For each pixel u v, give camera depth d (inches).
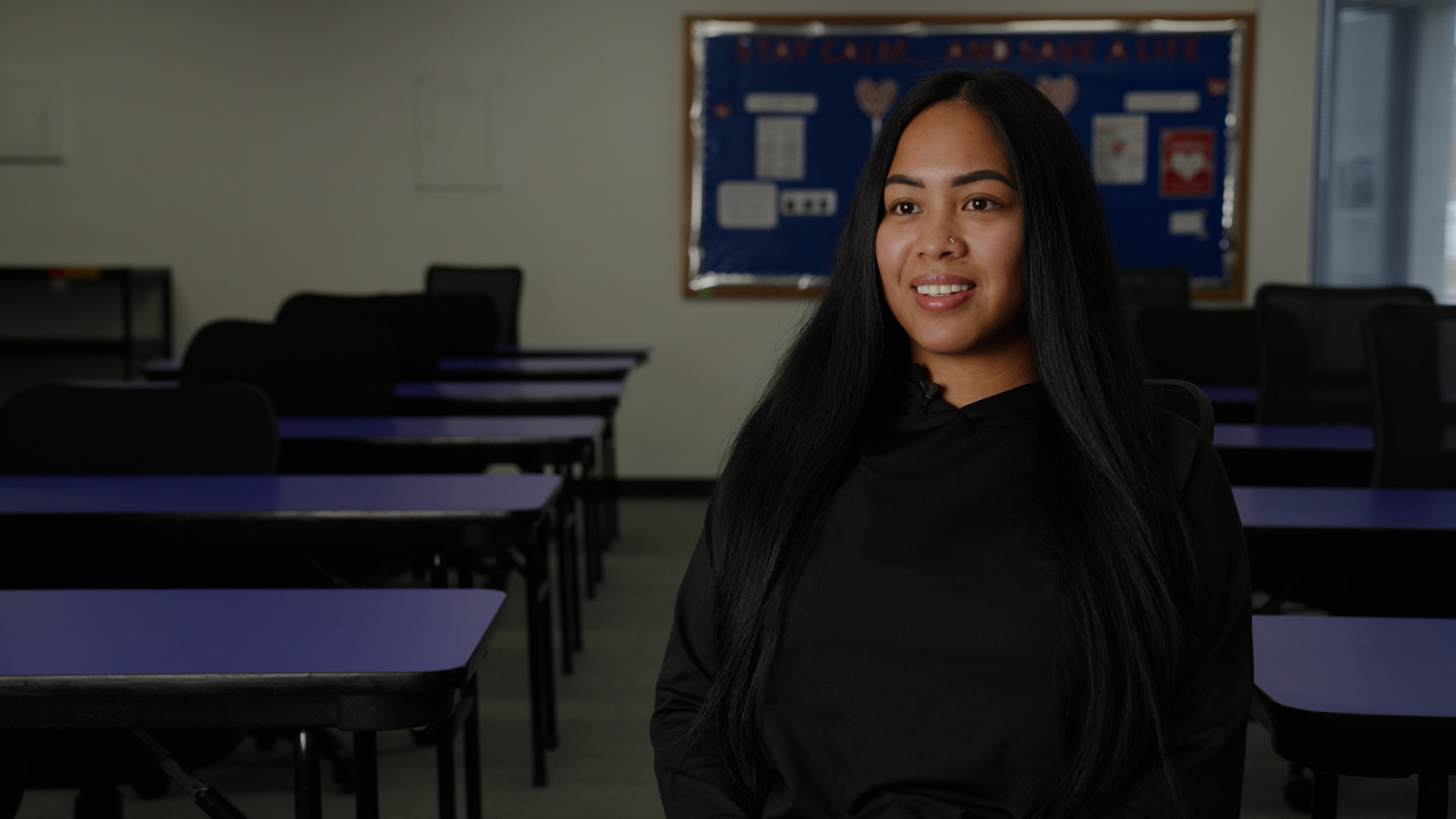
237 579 79.4
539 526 97.1
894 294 39.1
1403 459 96.2
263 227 231.1
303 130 229.3
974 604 35.7
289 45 227.9
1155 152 227.3
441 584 73.8
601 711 111.2
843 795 36.6
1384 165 213.9
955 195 37.7
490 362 177.6
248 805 89.3
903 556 36.8
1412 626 50.5
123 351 220.7
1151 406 37.9
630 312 232.5
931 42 226.2
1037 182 36.8
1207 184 227.5
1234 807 35.2
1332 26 222.1
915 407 39.8
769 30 226.4
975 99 37.9
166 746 60.1
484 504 73.8
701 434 234.5
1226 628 35.9
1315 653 46.4
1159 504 35.6
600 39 227.5
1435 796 40.1
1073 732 34.8
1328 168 225.6
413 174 230.2
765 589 38.3
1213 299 229.1
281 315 156.1
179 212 230.7
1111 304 37.3
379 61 228.1
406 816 88.0
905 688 35.9
